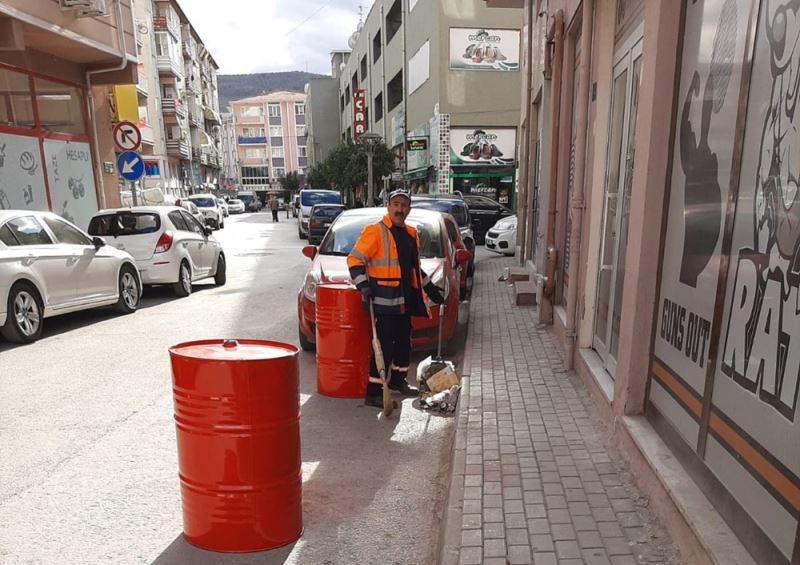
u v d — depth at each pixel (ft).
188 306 33.78
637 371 12.45
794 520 6.58
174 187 162.20
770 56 7.52
